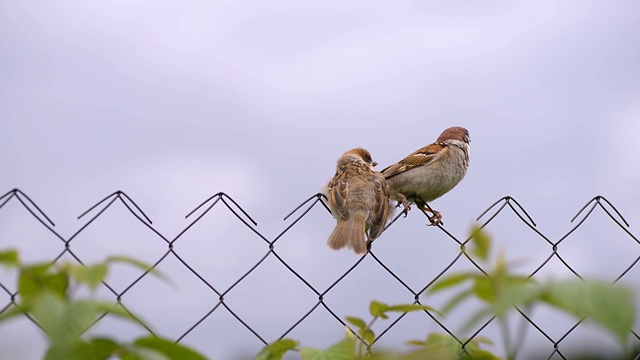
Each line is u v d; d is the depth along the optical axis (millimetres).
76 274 2943
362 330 4105
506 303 2539
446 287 2848
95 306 2715
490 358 4262
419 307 3965
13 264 2969
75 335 2617
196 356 2973
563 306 2430
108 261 3010
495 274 2787
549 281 2510
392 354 3814
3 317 2695
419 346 4160
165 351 2973
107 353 2863
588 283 2436
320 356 3889
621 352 2340
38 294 2797
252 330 5996
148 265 3055
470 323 2715
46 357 2590
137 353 2852
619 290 2393
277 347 4137
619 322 2334
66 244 5488
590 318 2402
